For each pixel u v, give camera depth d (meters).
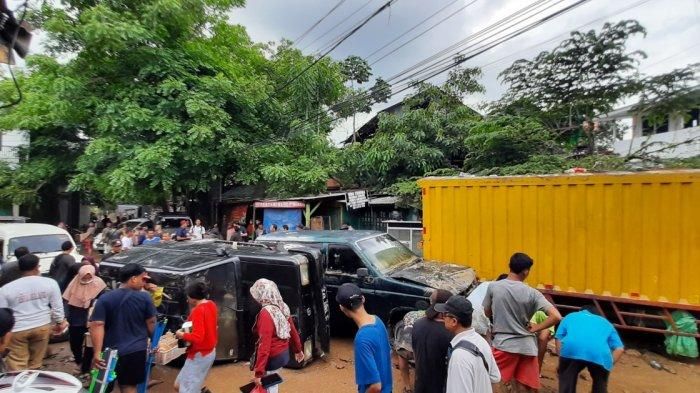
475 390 2.79
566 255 7.63
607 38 11.23
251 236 17.19
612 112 11.75
